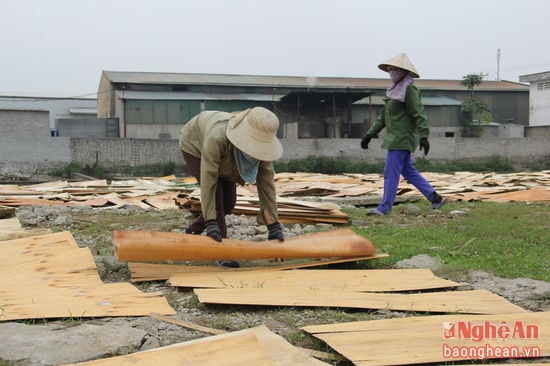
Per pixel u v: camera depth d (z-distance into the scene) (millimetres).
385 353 2975
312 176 16312
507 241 6367
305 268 5105
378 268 5238
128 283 4398
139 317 3604
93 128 35875
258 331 3174
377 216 8211
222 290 4090
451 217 8188
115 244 4527
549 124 42875
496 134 42219
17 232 6395
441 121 42469
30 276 4547
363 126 41688
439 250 5891
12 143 27844
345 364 3012
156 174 30109
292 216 7363
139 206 9555
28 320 3445
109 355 2951
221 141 4785
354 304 3871
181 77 42844
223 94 41469
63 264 4828
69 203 9875
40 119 28312
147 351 2783
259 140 4629
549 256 5641
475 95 46625
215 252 4742
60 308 3654
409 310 3777
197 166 5355
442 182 14031
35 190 11836
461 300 3975
